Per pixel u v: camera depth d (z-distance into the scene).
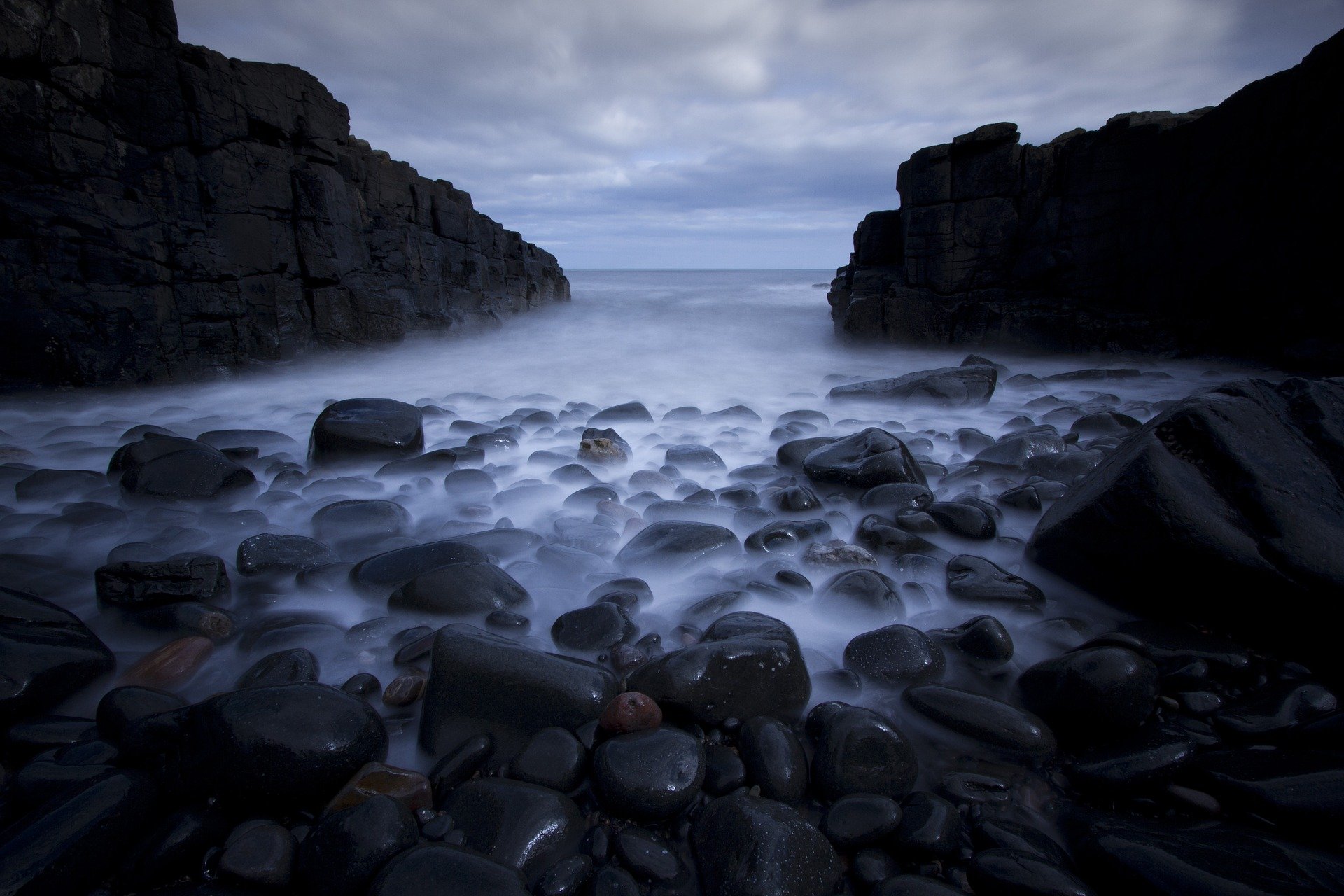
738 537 3.79
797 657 2.37
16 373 7.13
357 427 5.03
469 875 1.58
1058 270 11.36
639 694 2.15
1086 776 1.99
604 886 1.65
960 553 3.53
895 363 11.28
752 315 17.81
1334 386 3.14
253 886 1.69
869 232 13.63
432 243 13.62
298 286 10.13
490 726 2.17
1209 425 2.97
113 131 7.89
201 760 1.90
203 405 7.67
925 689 2.33
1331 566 2.40
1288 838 1.73
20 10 6.98
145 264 7.95
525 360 11.40
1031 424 6.20
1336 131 8.13
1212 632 2.68
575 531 3.68
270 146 9.62
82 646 2.46
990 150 11.39
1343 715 2.00
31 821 1.68
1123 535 2.88
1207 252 9.84
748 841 1.68
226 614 2.83
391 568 3.10
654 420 6.96
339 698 2.09
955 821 1.82
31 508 4.10
